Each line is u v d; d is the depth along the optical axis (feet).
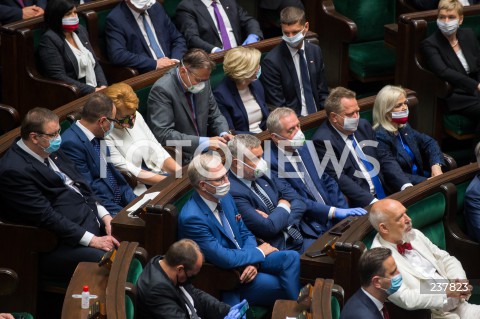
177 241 53.93
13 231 59.62
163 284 52.16
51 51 77.05
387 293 53.83
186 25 87.40
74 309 48.96
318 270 58.85
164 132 71.67
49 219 58.90
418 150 75.46
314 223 66.90
